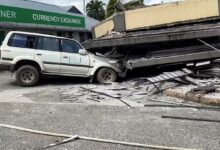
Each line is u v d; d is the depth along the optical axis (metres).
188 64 13.79
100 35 16.28
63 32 30.30
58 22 27.86
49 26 26.48
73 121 7.95
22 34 13.68
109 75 14.33
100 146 6.16
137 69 14.71
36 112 8.98
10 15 22.33
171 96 10.74
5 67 13.55
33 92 12.33
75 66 14.08
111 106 9.62
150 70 14.76
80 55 14.13
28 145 6.27
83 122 7.84
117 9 16.39
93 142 6.40
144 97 10.88
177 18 14.12
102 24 16.11
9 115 8.66
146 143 6.27
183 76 12.01
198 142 6.24
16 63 13.59
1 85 14.36
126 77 15.04
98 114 8.63
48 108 9.46
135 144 6.16
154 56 14.01
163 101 10.12
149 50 14.36
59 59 13.92
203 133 6.77
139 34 13.89
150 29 14.51
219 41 13.32
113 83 13.89
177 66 14.15
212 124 7.41
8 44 13.55
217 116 8.08
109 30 15.42
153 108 9.22
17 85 14.26
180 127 7.24
